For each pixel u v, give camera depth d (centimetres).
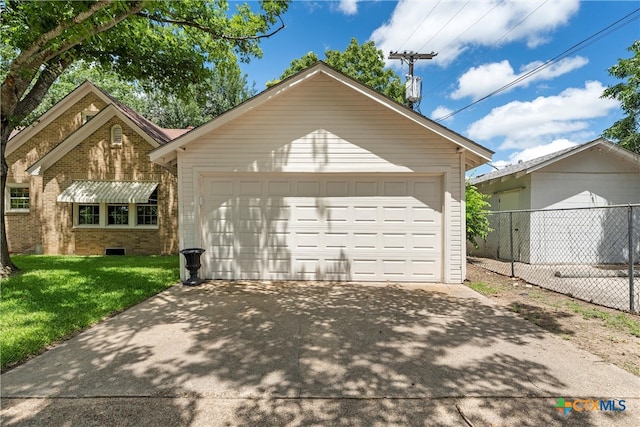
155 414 258
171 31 991
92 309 523
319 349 387
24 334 407
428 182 772
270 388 297
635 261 1123
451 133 723
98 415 256
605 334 435
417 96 1556
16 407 265
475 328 461
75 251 1306
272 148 766
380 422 249
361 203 779
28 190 1405
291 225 787
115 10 611
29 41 736
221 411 262
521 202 1174
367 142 759
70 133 1377
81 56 923
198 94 1253
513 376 321
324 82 761
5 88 764
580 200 1135
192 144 769
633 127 1276
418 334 438
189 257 732
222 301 599
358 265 780
